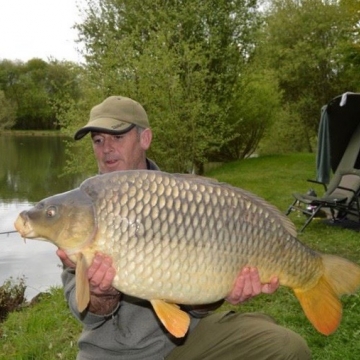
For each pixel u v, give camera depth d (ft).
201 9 25.04
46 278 12.41
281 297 8.41
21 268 13.24
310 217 13.34
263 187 22.18
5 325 8.62
